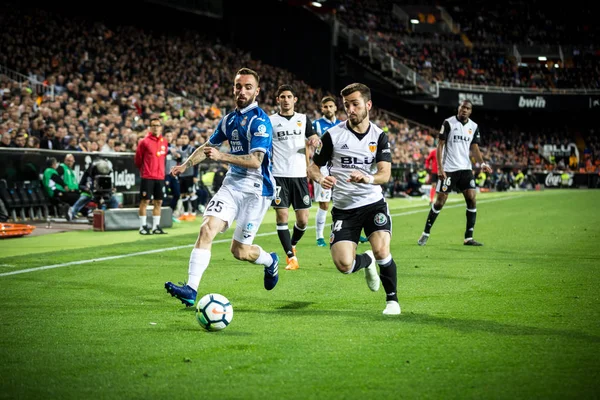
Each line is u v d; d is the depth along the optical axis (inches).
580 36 1971.0
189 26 1440.7
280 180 348.2
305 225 365.7
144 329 208.4
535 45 1963.6
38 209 621.9
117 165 655.1
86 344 190.1
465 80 1803.6
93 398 145.7
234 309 238.8
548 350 181.2
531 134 1955.0
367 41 1533.0
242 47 1485.0
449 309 236.4
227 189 247.4
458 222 626.2
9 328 209.9
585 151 1907.0
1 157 566.6
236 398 145.1
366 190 229.8
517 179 1562.5
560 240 462.9
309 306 244.1
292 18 1486.2
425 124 1866.4
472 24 1968.5
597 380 155.9
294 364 169.3
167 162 626.2
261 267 340.2
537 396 145.7
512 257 377.1
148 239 477.7
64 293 271.0
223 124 250.2
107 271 329.1
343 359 173.5
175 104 1021.2
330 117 418.9
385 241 228.1
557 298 255.9
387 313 228.2
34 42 990.4
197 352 181.3
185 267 343.0
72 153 625.6
